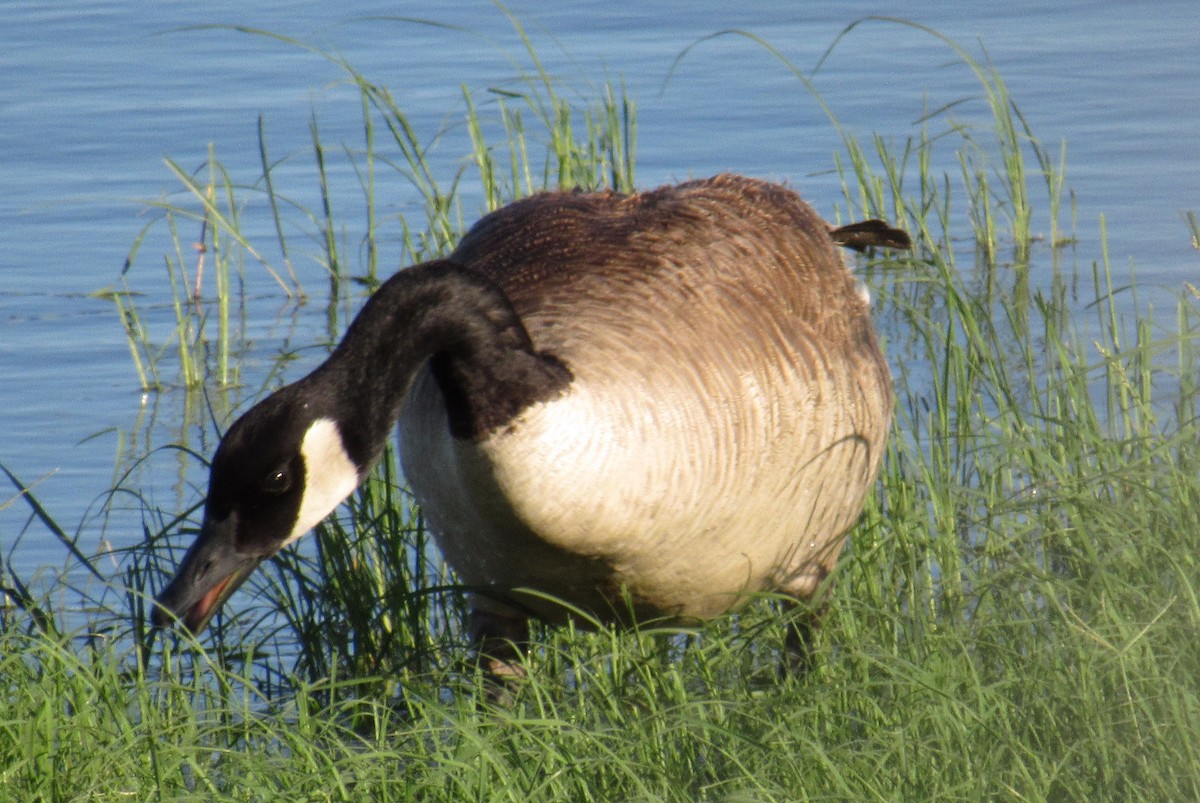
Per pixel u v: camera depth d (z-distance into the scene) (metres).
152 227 19.47
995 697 8.67
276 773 8.49
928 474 10.87
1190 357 11.76
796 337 9.75
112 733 8.66
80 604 12.12
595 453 8.52
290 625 11.30
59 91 23.45
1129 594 9.50
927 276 15.93
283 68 24.17
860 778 8.21
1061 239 18.39
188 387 15.88
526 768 8.41
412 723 9.36
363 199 19.78
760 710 8.88
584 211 10.25
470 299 8.51
